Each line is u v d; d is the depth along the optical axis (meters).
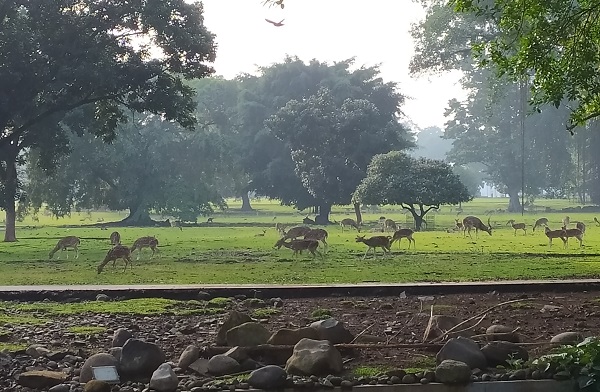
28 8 28.52
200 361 8.34
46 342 9.64
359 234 40.34
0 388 7.69
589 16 14.30
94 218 74.56
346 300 13.56
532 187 77.94
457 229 41.81
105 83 28.38
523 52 14.36
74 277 18.17
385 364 8.32
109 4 28.98
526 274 17.98
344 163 54.06
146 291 13.91
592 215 66.12
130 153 55.16
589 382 7.50
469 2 14.95
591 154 77.19
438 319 10.19
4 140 29.62
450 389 7.64
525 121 76.44
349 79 64.62
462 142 81.44
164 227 53.38
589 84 14.32
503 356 8.38
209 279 17.34
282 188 61.94
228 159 61.25
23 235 42.75
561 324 10.97
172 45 29.53
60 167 51.41
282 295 13.94
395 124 56.56
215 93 72.56
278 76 68.31
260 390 7.50
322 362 7.90
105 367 7.99
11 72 27.36
